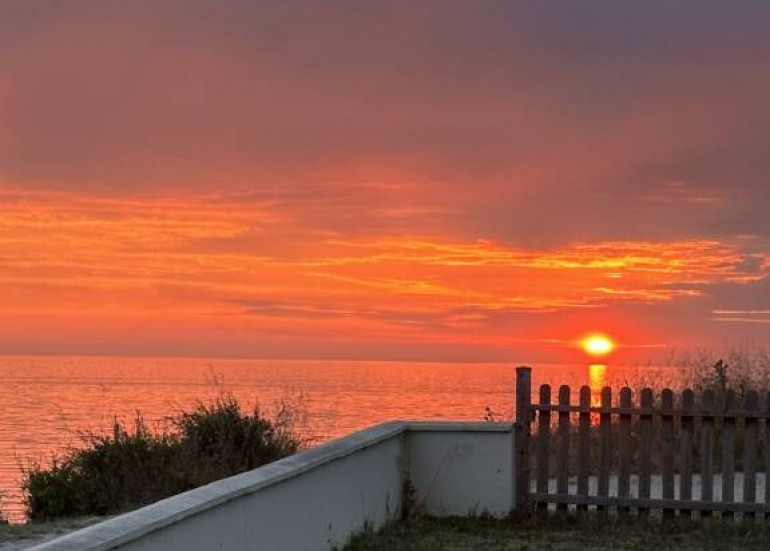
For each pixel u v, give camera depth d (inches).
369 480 402.3
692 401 422.6
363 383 5231.3
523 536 405.4
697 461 541.3
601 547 386.6
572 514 431.5
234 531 279.1
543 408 440.5
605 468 431.5
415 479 449.4
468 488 443.8
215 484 281.0
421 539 396.5
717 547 382.3
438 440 448.5
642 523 420.2
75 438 533.0
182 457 496.4
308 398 615.5
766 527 405.7
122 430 522.6
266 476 302.2
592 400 434.0
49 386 4557.1
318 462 342.0
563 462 436.8
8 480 527.8
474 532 413.1
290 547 320.8
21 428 1056.8
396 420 458.0
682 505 419.8
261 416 540.4
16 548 389.1
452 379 7190.0
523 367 444.5
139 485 494.3
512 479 441.4
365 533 391.5
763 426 414.0
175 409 550.6
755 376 664.4
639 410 428.1
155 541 234.4
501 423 444.5
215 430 521.0
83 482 500.4
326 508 354.3
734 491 460.1
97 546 210.2
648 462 427.5
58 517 485.4
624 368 671.8
